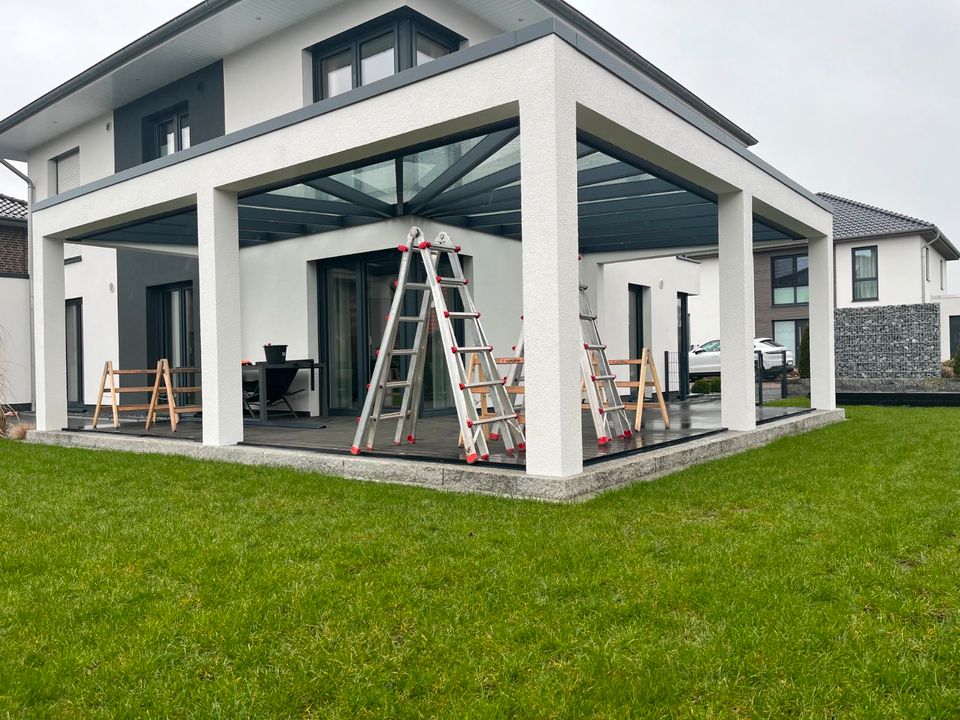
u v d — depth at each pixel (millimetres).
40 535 4062
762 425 7688
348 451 6023
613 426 6875
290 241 10180
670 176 6598
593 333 6879
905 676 2314
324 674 2391
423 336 6488
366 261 9633
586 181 7051
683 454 5930
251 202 7676
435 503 4598
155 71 11102
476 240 9695
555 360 4684
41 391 8758
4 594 3135
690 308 25828
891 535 3754
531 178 4746
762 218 8484
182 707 2217
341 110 5754
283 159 6148
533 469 4828
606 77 5176
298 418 9758
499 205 8781
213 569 3395
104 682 2367
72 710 2223
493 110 4961
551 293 4688
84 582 3268
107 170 12820
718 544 3660
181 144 11750
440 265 9258
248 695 2275
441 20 9195
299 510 4500
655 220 9102
